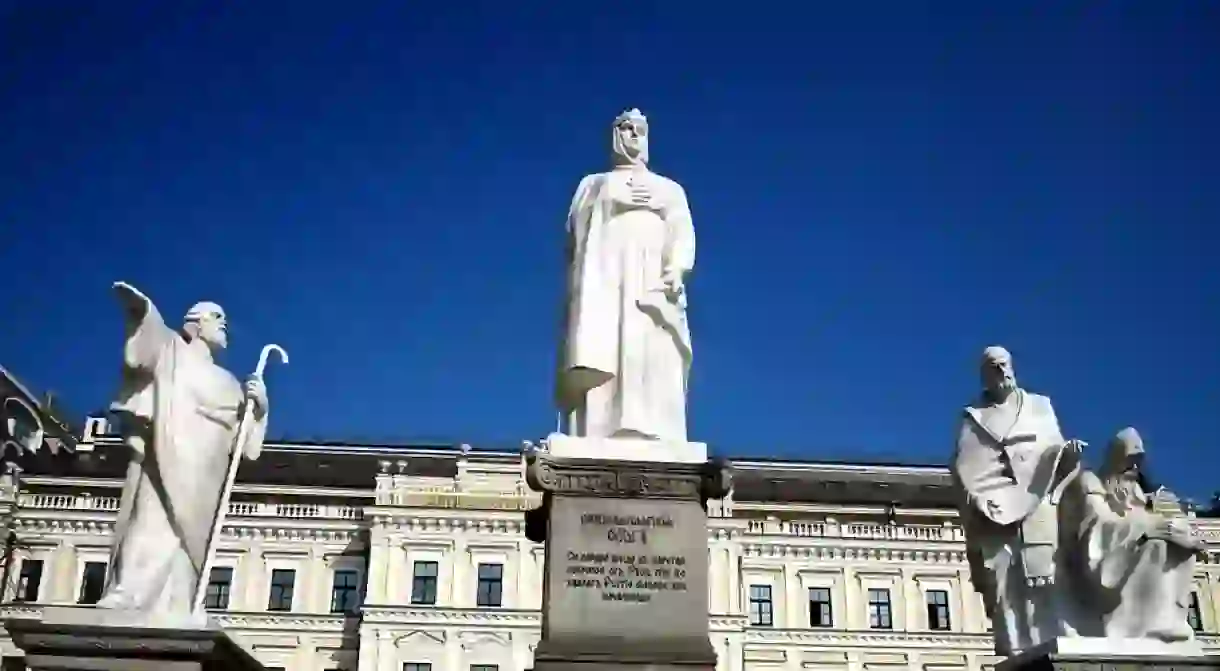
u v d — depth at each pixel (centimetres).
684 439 1012
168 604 945
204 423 998
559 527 933
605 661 887
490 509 5384
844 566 5634
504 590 5294
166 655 899
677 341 1048
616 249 1066
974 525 1070
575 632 902
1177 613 998
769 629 5441
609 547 930
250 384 1035
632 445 980
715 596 5381
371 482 5688
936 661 5462
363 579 5381
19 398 1862
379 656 5112
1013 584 1044
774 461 6600
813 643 5453
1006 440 1071
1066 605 1030
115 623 905
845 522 5706
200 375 1009
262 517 5400
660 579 926
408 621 5169
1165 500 4081
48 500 5231
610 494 948
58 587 5116
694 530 945
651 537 938
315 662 5200
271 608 5294
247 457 1034
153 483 974
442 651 5150
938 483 6488
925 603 5603
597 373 1021
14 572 5109
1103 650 963
